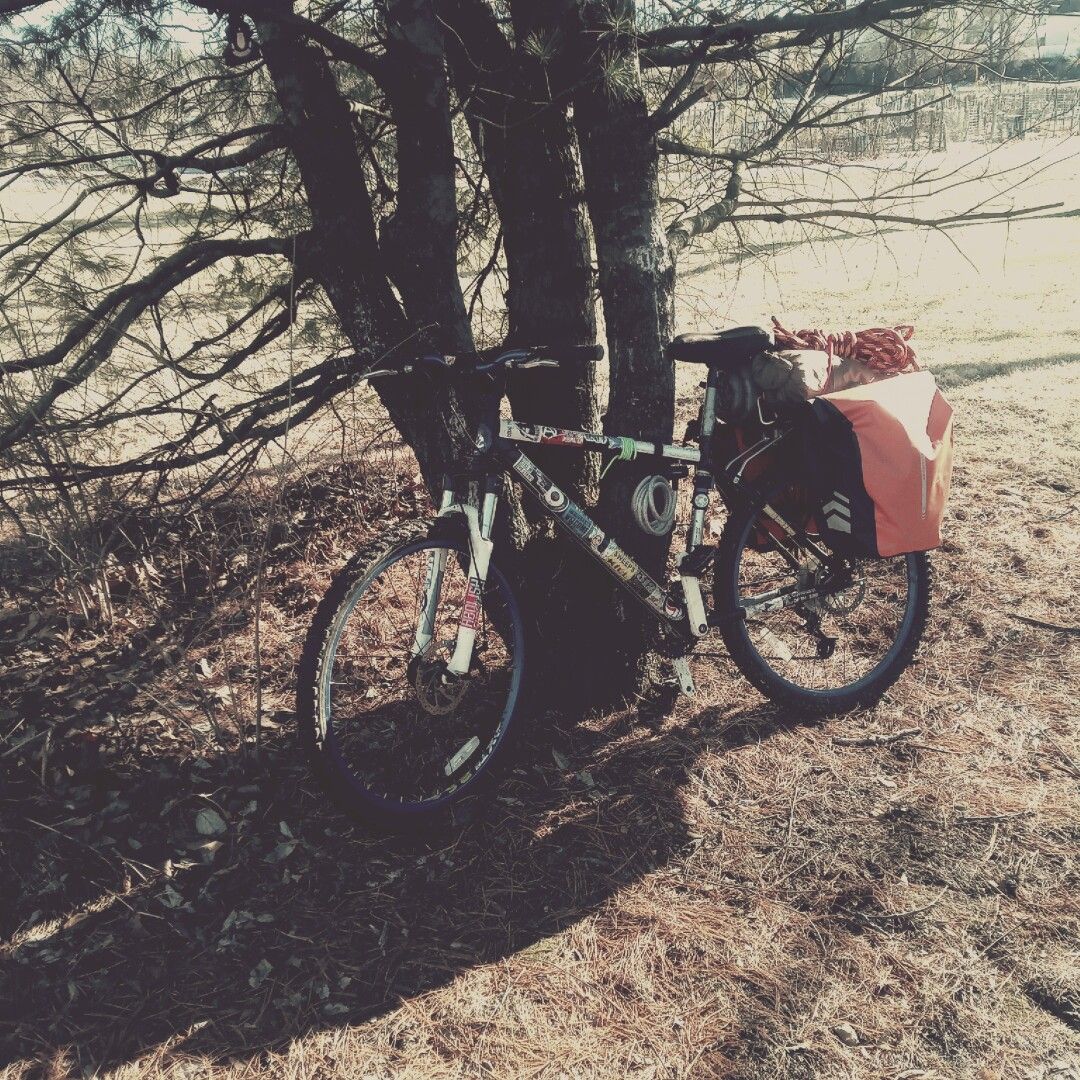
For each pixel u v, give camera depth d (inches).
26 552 140.5
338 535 176.1
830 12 103.0
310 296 124.0
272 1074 79.4
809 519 122.6
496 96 116.1
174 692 131.4
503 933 93.2
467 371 100.7
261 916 94.9
